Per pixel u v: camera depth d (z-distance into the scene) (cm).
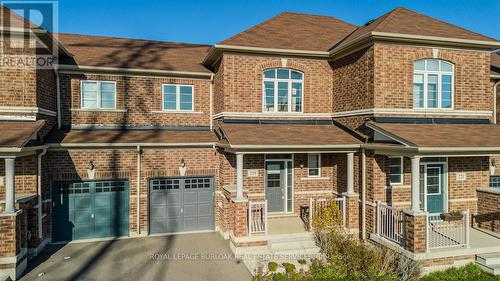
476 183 1370
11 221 977
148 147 1348
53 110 1352
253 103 1423
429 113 1296
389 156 1220
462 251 1059
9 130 1079
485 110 1368
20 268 1005
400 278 952
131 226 1355
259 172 1422
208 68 1611
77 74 1404
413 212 1040
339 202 1338
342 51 1399
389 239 1146
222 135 1383
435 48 1302
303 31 1638
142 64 1521
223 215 1348
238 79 1405
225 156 1364
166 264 1089
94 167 1298
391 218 1151
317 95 1498
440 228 1227
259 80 1430
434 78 1330
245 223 1174
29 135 1047
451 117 1324
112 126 1444
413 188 1067
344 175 1389
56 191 1284
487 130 1277
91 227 1322
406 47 1273
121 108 1457
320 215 1243
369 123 1239
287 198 1464
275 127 1394
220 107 1450
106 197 1334
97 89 1437
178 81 1533
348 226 1275
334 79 1501
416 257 1021
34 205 1140
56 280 970
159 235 1383
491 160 1502
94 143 1267
